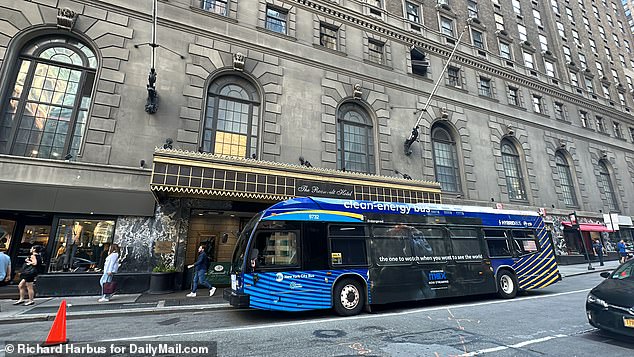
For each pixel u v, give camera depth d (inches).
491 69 900.6
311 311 335.0
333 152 593.9
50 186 399.9
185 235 462.6
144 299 375.2
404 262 356.5
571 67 1154.7
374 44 731.4
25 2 441.1
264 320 289.3
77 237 413.7
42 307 324.5
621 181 1099.9
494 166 798.5
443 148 752.3
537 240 464.4
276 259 305.9
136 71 482.3
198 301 368.5
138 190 442.0
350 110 656.4
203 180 409.4
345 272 324.5
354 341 217.2
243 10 590.6
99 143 436.1
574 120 1064.8
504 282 418.9
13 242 408.8
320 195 484.7
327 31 679.7
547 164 914.7
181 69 511.2
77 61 465.7
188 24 532.7
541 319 283.7
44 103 437.1
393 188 555.5
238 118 548.7
